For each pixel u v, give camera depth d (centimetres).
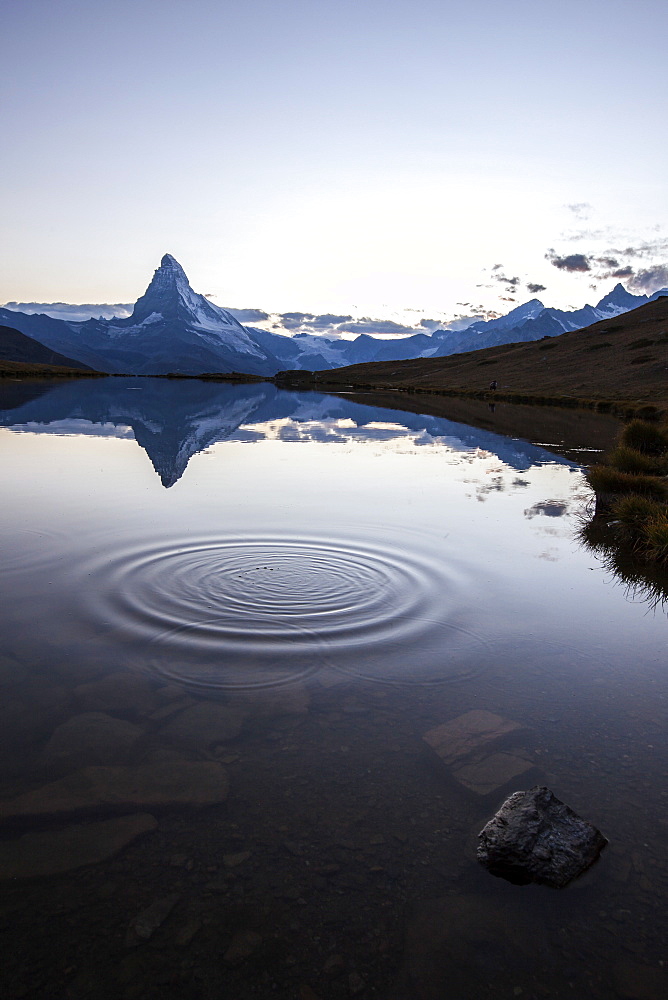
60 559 922
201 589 806
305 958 315
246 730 507
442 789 438
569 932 330
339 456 2225
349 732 505
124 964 310
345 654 640
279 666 611
